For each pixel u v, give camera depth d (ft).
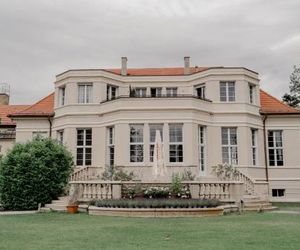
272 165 96.07
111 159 89.97
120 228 41.32
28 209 70.08
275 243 31.37
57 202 69.31
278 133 97.50
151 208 55.36
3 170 71.61
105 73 95.96
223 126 91.25
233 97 93.66
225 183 64.95
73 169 79.05
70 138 92.32
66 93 95.66
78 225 44.42
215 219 50.96
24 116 99.14
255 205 66.13
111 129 90.63
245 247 29.48
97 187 66.13
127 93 100.01
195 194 64.34
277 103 101.60
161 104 86.12
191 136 84.48
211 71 93.91
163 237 34.76
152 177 81.97
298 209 70.74
